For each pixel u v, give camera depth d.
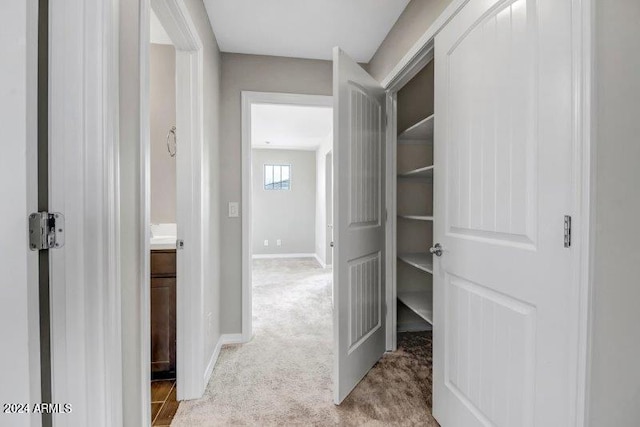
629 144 0.84
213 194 2.17
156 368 1.92
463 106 1.33
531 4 0.99
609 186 0.83
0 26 0.63
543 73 0.95
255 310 3.32
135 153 0.97
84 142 0.75
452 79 1.41
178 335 1.73
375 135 2.12
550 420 0.93
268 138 6.05
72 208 0.74
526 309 1.02
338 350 1.69
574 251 0.85
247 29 2.18
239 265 2.51
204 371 1.84
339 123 1.69
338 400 1.68
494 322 1.16
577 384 0.85
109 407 0.79
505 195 1.10
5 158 0.64
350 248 1.80
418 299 2.46
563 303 0.89
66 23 0.74
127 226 0.93
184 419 1.58
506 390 1.10
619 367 0.85
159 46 2.31
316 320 3.01
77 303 0.75
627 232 0.85
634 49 0.84
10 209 0.64
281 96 2.55
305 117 4.59
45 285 0.73
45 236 0.69
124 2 0.90
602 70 0.82
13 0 0.64
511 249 1.07
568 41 0.86
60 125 0.74
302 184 7.11
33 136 0.67
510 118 1.07
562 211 0.89
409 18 1.89
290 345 2.44
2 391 0.63
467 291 1.32
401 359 2.21
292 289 4.25
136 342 0.99
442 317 1.50
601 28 0.81
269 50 2.46
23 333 0.65
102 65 0.76
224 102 2.48
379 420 1.57
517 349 1.05
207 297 1.94
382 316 2.25
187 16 1.49
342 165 1.71
